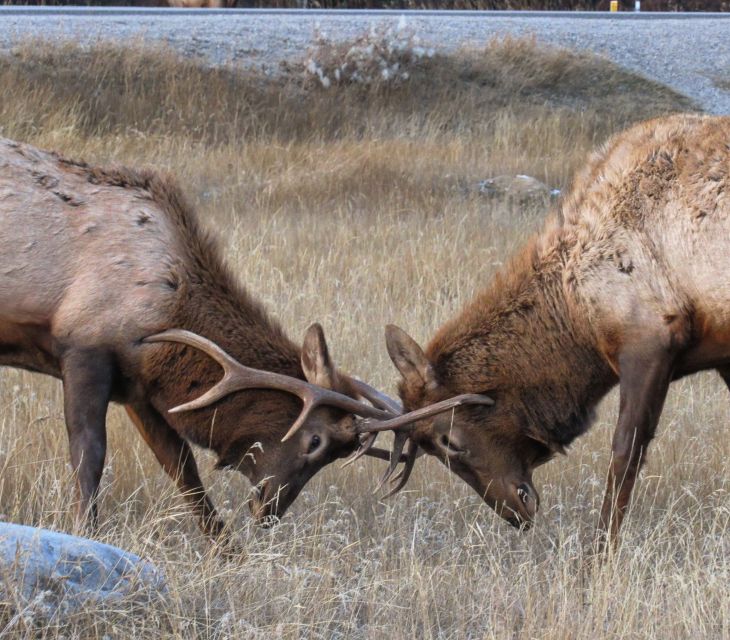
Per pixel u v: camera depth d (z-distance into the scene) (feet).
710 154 50.03
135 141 135.13
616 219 51.37
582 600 45.39
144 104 146.30
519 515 53.06
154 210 51.85
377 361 69.67
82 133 137.18
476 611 44.50
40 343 51.21
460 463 53.21
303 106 155.53
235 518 53.16
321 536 47.93
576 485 57.52
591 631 41.39
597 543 49.32
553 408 53.42
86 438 49.39
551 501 55.93
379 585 44.70
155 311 50.49
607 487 51.21
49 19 171.01
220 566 46.70
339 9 208.33
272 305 74.64
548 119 156.25
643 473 57.93
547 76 174.09
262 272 81.25
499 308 53.52
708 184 49.78
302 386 50.42
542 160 137.59
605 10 244.83
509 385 53.16
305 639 41.06
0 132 130.62
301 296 75.77
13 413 56.85
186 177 123.13
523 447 53.88
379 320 75.46
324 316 73.00
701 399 65.41
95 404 49.73
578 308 52.11
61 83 146.51
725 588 43.80
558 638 40.63
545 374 53.11
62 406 60.95
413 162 132.46
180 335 50.21
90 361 49.85
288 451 51.42
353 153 134.00
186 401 51.67
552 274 52.90
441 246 90.27
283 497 51.42
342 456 52.19
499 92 168.86
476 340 53.42
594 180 52.70
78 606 38.73
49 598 38.58
